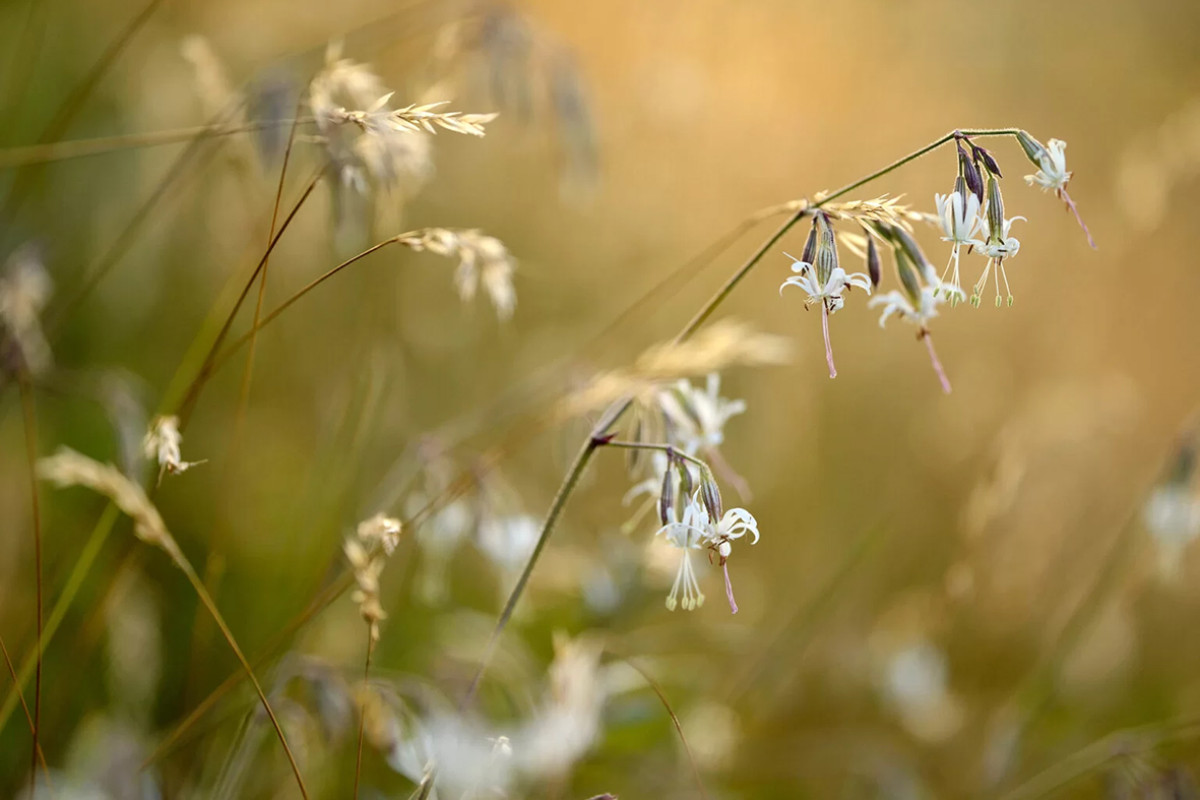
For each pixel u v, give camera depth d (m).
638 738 0.73
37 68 0.87
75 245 0.82
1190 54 1.74
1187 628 0.99
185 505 0.77
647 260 1.13
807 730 0.86
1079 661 0.90
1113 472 1.04
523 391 0.76
